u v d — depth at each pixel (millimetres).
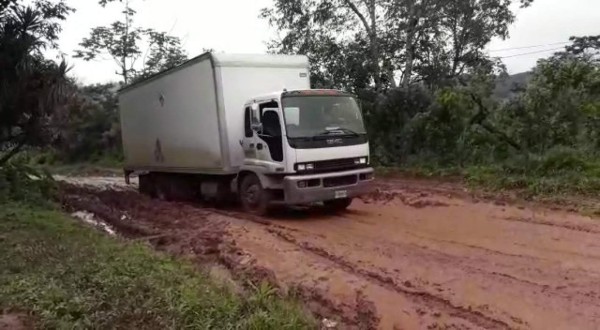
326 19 23000
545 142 14812
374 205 13133
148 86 16719
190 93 14016
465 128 16828
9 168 15492
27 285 6715
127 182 19906
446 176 15938
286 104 11289
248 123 12375
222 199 13953
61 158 40281
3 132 15016
